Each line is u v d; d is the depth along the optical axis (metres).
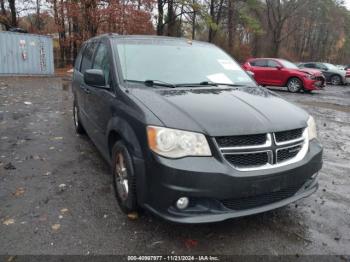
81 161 5.11
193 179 2.81
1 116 7.97
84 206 3.73
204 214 2.95
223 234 3.29
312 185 3.55
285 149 3.16
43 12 25.22
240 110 3.23
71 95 11.69
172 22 32.81
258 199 3.13
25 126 7.09
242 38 47.91
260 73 17.75
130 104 3.41
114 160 3.69
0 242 3.06
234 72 4.58
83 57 6.10
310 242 3.22
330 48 72.56
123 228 3.32
